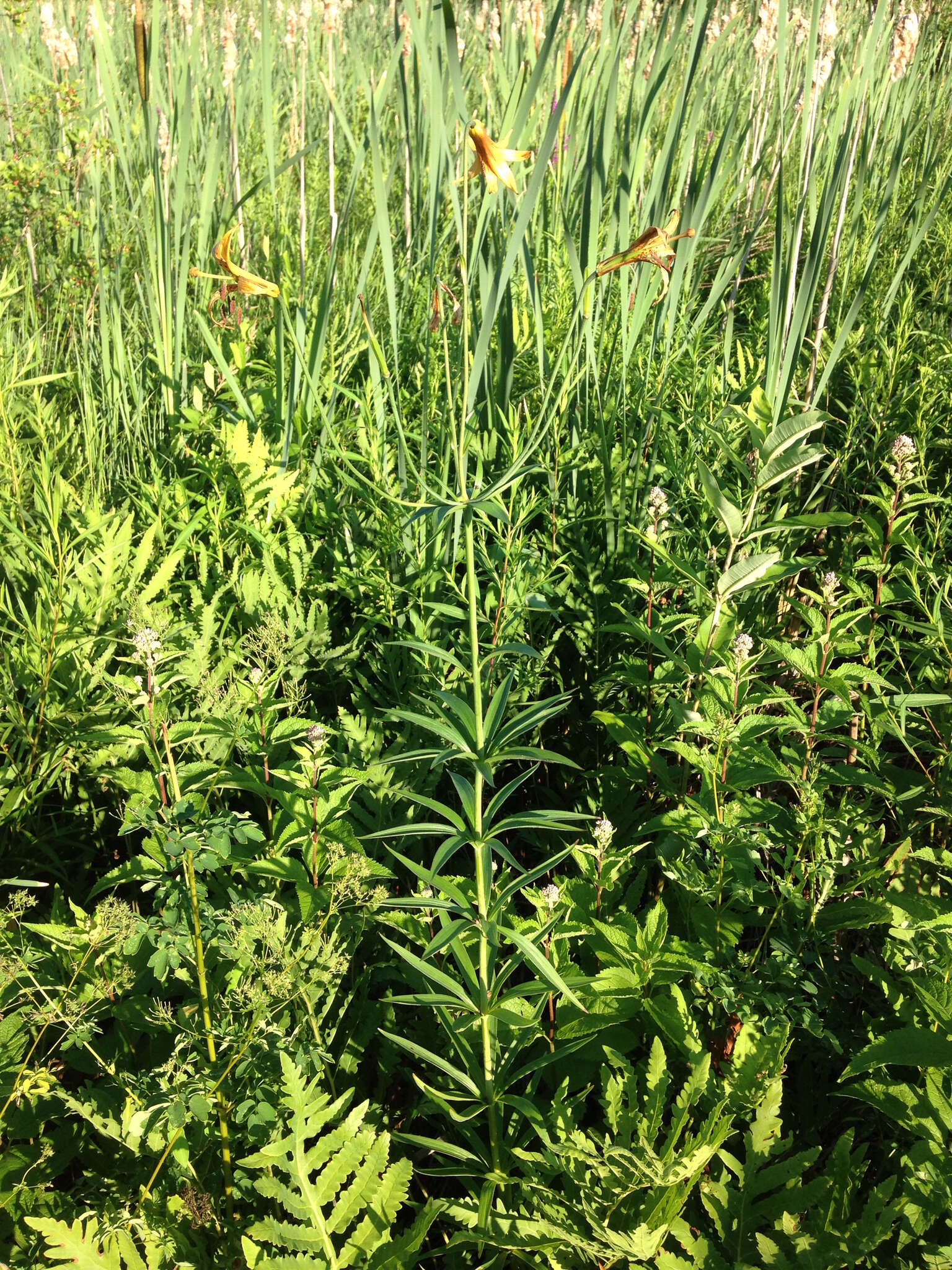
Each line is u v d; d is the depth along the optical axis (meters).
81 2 7.13
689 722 2.17
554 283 4.02
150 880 1.72
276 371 3.69
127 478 3.57
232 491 3.33
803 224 3.29
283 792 2.14
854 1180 1.64
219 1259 1.64
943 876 2.04
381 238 2.71
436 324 3.04
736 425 3.39
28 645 2.66
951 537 3.32
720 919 2.04
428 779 2.51
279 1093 1.66
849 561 3.28
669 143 3.05
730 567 2.34
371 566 3.04
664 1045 1.98
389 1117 2.04
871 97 3.95
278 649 2.33
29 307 4.29
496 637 2.73
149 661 1.88
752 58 4.56
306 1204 1.56
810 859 2.23
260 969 1.69
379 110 2.77
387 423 3.49
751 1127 1.67
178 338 3.82
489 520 3.09
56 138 5.13
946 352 4.14
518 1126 1.86
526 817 1.65
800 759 2.26
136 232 4.18
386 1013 2.06
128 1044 1.96
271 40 3.22
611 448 3.32
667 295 3.16
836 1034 1.95
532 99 1.80
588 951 2.18
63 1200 1.74
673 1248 1.68
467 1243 1.75
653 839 2.49
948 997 1.62
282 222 5.20
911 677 2.92
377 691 2.78
